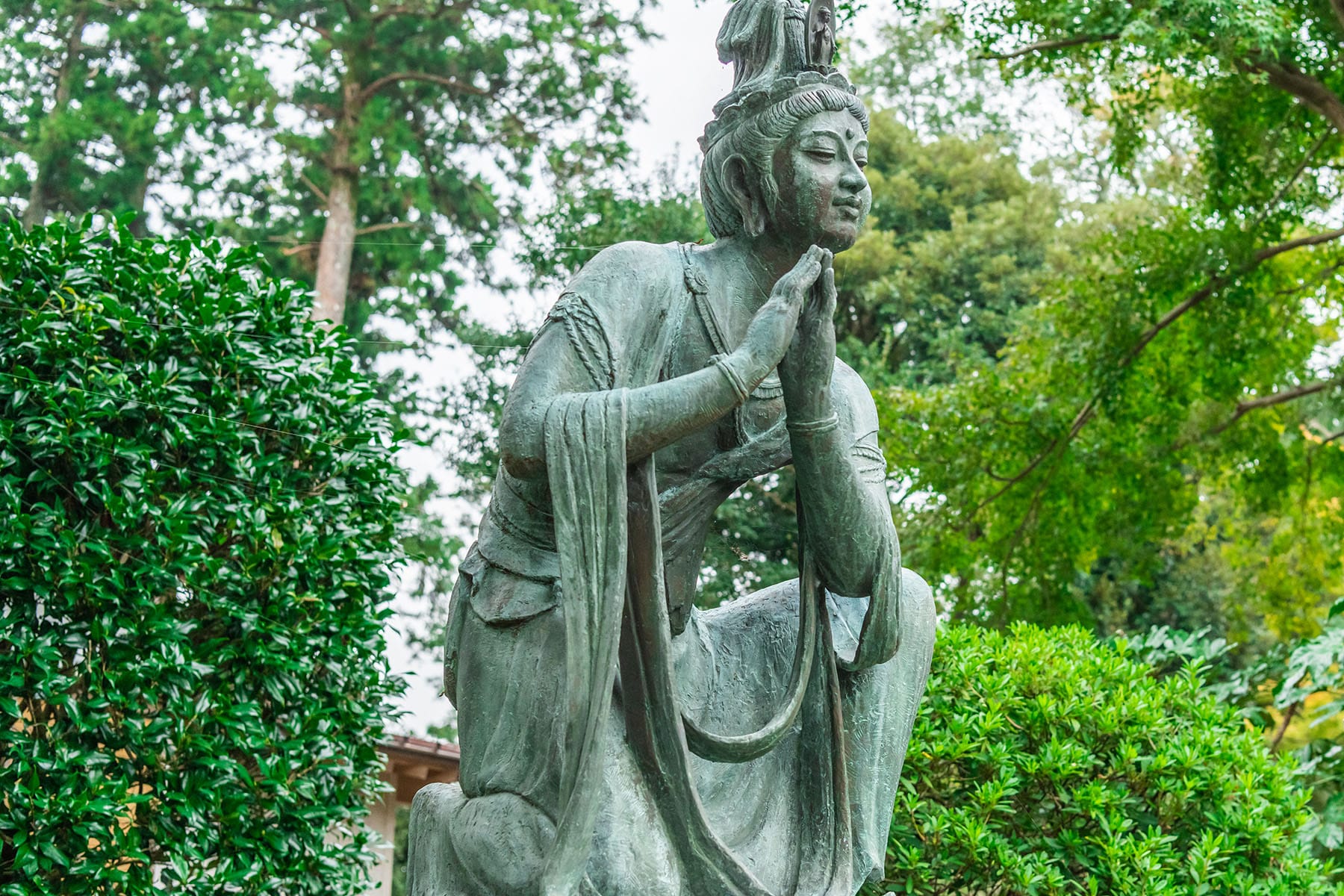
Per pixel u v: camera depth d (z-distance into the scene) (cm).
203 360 558
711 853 239
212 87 1619
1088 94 1126
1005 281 1588
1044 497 1249
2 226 553
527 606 245
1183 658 571
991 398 1241
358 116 1606
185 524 524
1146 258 1206
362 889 573
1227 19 917
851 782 257
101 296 539
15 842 481
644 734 239
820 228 254
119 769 521
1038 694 462
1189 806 454
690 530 253
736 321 258
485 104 1620
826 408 244
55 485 518
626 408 232
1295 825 468
